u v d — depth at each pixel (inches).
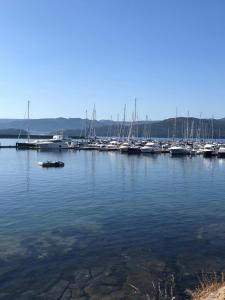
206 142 5974.4
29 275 725.3
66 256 820.6
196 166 2977.4
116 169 2696.9
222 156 4028.1
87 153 4544.8
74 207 1317.7
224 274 727.7
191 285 685.3
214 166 2982.3
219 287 618.5
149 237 954.7
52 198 1496.1
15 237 949.8
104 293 657.6
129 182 2005.4
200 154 4362.7
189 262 792.9
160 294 649.0
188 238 948.6
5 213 1214.9
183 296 642.8
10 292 659.4
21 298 640.4
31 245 888.3
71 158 3747.5
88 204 1374.3
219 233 992.9
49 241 919.0
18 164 3048.7
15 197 1515.7
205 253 844.6
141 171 2573.8
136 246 887.7
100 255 829.2
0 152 4643.2
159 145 4950.8
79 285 687.1
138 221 1114.1
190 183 1984.5
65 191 1676.9
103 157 3900.1
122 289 671.8
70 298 641.0
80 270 750.5
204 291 620.4
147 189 1756.9
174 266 772.0
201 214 1214.3
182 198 1517.0
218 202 1429.6
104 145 5157.5
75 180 2074.3
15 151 4864.7
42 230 1013.2
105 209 1285.7
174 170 2657.5
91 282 699.4
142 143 5246.1
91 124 6535.4
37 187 1796.3
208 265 776.9
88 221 1112.2
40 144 5196.9
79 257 816.3
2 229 1021.8
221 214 1214.9
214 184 1951.3
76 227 1044.5
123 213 1221.7
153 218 1153.4
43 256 818.8
